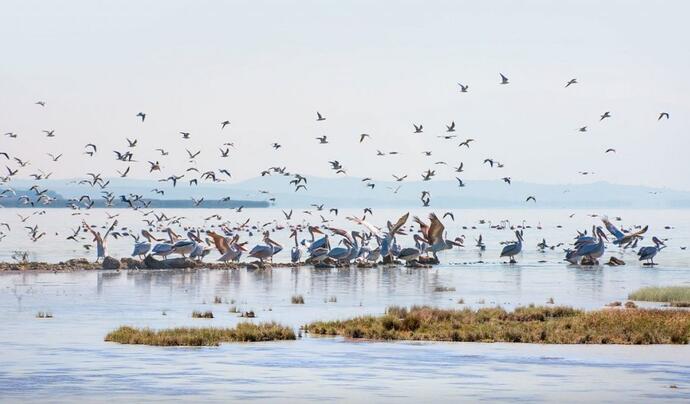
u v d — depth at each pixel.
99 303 57.91
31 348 40.44
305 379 33.81
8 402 29.73
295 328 47.44
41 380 33.28
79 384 32.62
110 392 31.31
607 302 60.66
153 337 41.84
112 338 42.53
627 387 32.62
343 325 47.09
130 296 62.16
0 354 38.81
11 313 52.50
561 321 47.66
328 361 37.75
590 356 39.38
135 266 85.75
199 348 40.91
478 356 39.28
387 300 61.12
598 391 31.88
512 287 71.44
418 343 42.94
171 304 57.66
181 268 86.50
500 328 45.69
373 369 35.94
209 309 55.16
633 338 43.34
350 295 64.38
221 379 33.66
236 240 95.38
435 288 70.06
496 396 31.02
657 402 30.22
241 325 45.44
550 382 33.44
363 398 30.58
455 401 30.19
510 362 37.72
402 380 33.72
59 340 42.72
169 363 36.94
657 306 58.47
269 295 63.91
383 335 44.28
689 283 75.44
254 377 34.12
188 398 30.44
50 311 53.59
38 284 69.88
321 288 69.62
